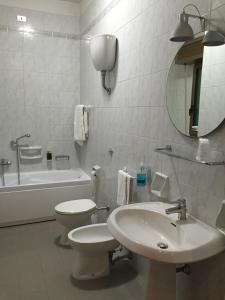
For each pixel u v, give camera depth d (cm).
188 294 161
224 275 134
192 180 154
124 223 161
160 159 184
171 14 165
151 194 197
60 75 374
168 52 170
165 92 173
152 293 150
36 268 229
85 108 342
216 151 136
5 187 300
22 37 347
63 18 362
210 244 124
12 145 362
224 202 128
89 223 268
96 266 215
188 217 153
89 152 346
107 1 263
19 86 355
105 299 193
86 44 341
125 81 231
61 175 379
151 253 120
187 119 153
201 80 142
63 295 196
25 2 341
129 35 220
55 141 385
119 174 227
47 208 322
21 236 286
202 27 139
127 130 231
